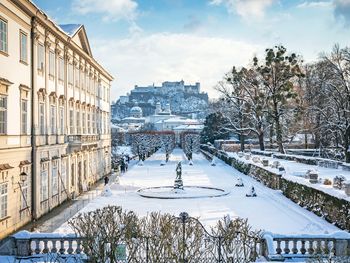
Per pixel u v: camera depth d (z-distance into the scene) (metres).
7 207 24.70
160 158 95.00
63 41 37.28
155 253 14.60
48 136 32.53
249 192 37.50
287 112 66.62
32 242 18.20
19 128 26.94
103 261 14.78
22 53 27.72
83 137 44.03
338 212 24.95
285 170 42.75
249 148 93.81
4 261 16.75
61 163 36.44
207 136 121.94
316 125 63.59
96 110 55.88
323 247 17.67
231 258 15.36
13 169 25.70
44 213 31.08
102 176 58.78
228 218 21.89
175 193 38.84
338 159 58.41
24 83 27.91
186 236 16.70
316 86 61.94
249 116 74.38
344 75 53.00
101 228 15.62
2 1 24.14
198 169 65.38
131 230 15.77
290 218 27.86
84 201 36.91
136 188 43.03
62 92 37.56
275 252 17.44
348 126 51.34
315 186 29.58
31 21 29.00
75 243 20.20
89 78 50.97
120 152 113.75
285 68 65.56
